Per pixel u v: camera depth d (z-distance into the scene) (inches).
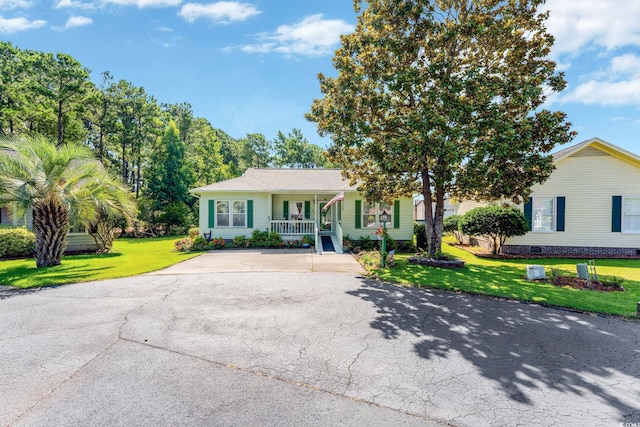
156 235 993.5
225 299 262.4
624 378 137.4
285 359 156.6
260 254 560.7
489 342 176.4
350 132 382.3
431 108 344.8
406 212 674.2
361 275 361.4
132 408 116.0
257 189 667.4
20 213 401.1
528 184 365.1
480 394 125.6
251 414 112.7
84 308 237.8
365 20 384.2
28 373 142.1
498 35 348.2
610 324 204.1
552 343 174.7
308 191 668.1
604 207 547.8
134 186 1488.7
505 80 351.3
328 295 275.0
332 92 392.8
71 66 1036.5
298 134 1867.6
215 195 682.8
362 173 464.4
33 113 1011.3
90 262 459.5
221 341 177.9
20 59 1053.2
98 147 1364.4
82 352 163.6
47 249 422.3
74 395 124.5
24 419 109.7
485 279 332.8
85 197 417.4
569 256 543.2
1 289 295.6
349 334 188.5
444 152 334.3
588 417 110.9
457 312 229.1
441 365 149.9
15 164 385.4
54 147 414.6
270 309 235.9
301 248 642.2
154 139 1412.4
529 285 305.9
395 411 114.8
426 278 336.5
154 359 156.1
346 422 108.3
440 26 360.5
